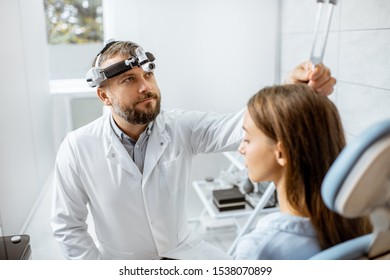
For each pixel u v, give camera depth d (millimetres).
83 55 3412
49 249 2188
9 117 2096
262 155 748
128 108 1272
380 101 1618
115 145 1368
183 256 1454
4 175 1971
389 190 507
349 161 462
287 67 2365
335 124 735
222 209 2053
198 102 2414
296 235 722
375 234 559
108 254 1500
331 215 711
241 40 2389
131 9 2238
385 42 1562
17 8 2352
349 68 1824
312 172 710
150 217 1401
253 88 2453
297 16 2203
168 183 1408
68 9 3328
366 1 1661
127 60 1232
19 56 2336
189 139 1476
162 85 2352
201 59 2365
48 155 3018
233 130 1369
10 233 2008
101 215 1444
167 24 2287
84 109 3240
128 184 1377
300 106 703
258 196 2146
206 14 2318
